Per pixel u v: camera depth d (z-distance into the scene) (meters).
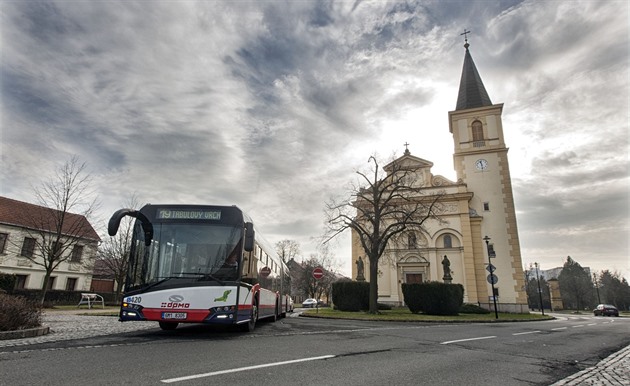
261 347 7.32
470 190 34.50
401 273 33.12
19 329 8.45
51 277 36.00
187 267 8.73
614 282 85.25
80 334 9.02
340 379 4.85
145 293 8.38
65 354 5.98
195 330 10.51
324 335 9.91
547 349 8.70
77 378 4.44
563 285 84.06
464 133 36.28
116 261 33.81
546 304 79.31
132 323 12.66
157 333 9.56
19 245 33.62
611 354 8.22
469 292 31.20
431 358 6.74
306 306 49.69
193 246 8.93
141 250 8.83
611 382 5.34
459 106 38.53
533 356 7.55
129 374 4.69
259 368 5.26
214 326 11.95
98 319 14.45
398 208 29.47
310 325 13.73
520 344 9.42
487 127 35.72
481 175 34.66
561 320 25.33
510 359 7.03
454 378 5.21
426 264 32.75
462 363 6.37
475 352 7.71
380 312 24.92
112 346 6.93
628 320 25.66
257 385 4.38
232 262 8.88
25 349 6.46
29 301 9.39
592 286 82.38
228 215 9.39
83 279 39.12
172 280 8.53
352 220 25.86
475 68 39.53
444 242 33.28
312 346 7.65
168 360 5.66
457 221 33.09
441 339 9.91
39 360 5.46
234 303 8.54
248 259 9.72
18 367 4.96
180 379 4.50
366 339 9.27
